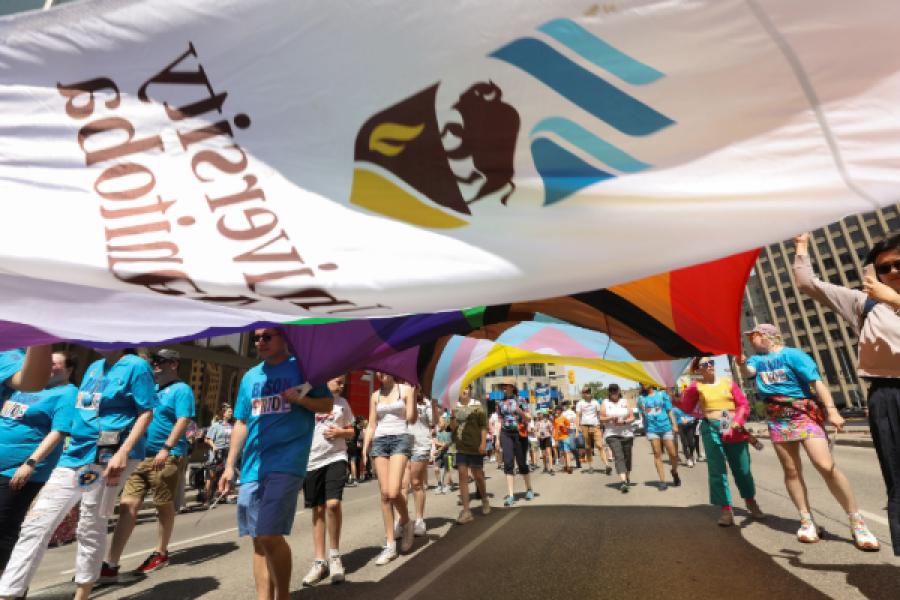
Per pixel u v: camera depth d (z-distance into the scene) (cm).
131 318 246
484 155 187
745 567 368
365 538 591
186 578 441
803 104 163
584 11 166
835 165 163
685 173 176
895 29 149
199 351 1788
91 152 198
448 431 1088
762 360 448
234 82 192
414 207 191
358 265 194
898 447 274
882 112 157
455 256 190
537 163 185
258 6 184
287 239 196
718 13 159
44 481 342
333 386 461
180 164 198
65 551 606
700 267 286
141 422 377
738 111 168
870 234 6588
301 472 310
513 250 188
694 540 462
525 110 181
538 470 1405
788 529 482
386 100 187
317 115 191
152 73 195
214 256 197
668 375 522
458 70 181
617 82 173
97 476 356
